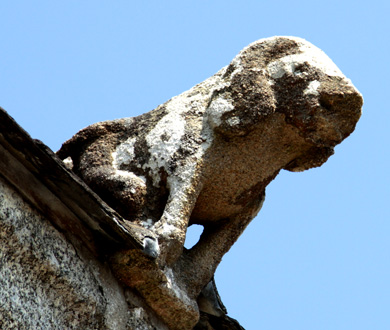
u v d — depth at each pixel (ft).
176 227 61.31
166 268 61.67
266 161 64.18
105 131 65.46
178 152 62.90
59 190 58.23
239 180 64.13
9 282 55.16
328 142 63.57
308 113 62.64
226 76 64.34
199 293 66.90
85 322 58.59
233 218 66.59
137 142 64.34
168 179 62.54
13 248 55.62
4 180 55.88
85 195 57.77
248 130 62.49
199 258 65.46
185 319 63.57
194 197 62.49
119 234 59.16
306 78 63.21
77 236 59.36
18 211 56.08
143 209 62.54
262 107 62.44
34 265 56.44
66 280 57.57
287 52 64.44
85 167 64.08
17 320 54.95
